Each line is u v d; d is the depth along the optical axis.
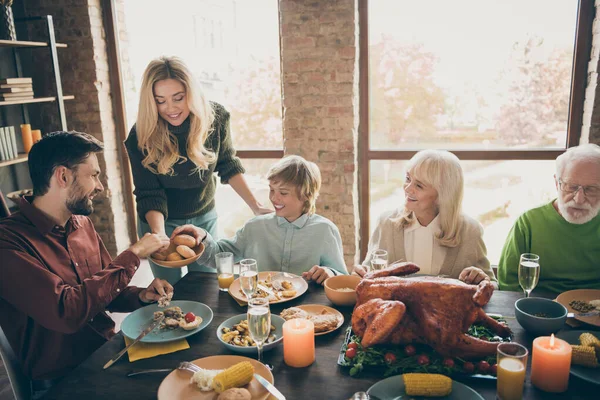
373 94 3.39
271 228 2.05
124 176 4.06
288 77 3.29
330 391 1.18
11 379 1.39
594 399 1.12
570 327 1.44
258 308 1.21
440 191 1.87
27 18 3.27
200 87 2.23
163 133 2.22
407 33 3.26
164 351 1.37
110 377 1.26
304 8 3.17
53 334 1.57
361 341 1.35
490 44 3.17
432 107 3.34
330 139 3.33
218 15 3.54
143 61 3.82
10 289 1.44
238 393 1.10
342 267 2.01
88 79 3.71
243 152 3.68
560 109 3.17
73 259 1.66
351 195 3.39
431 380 1.13
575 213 1.79
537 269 1.50
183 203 2.45
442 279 1.36
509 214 3.37
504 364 1.10
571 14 3.03
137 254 1.59
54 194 1.58
